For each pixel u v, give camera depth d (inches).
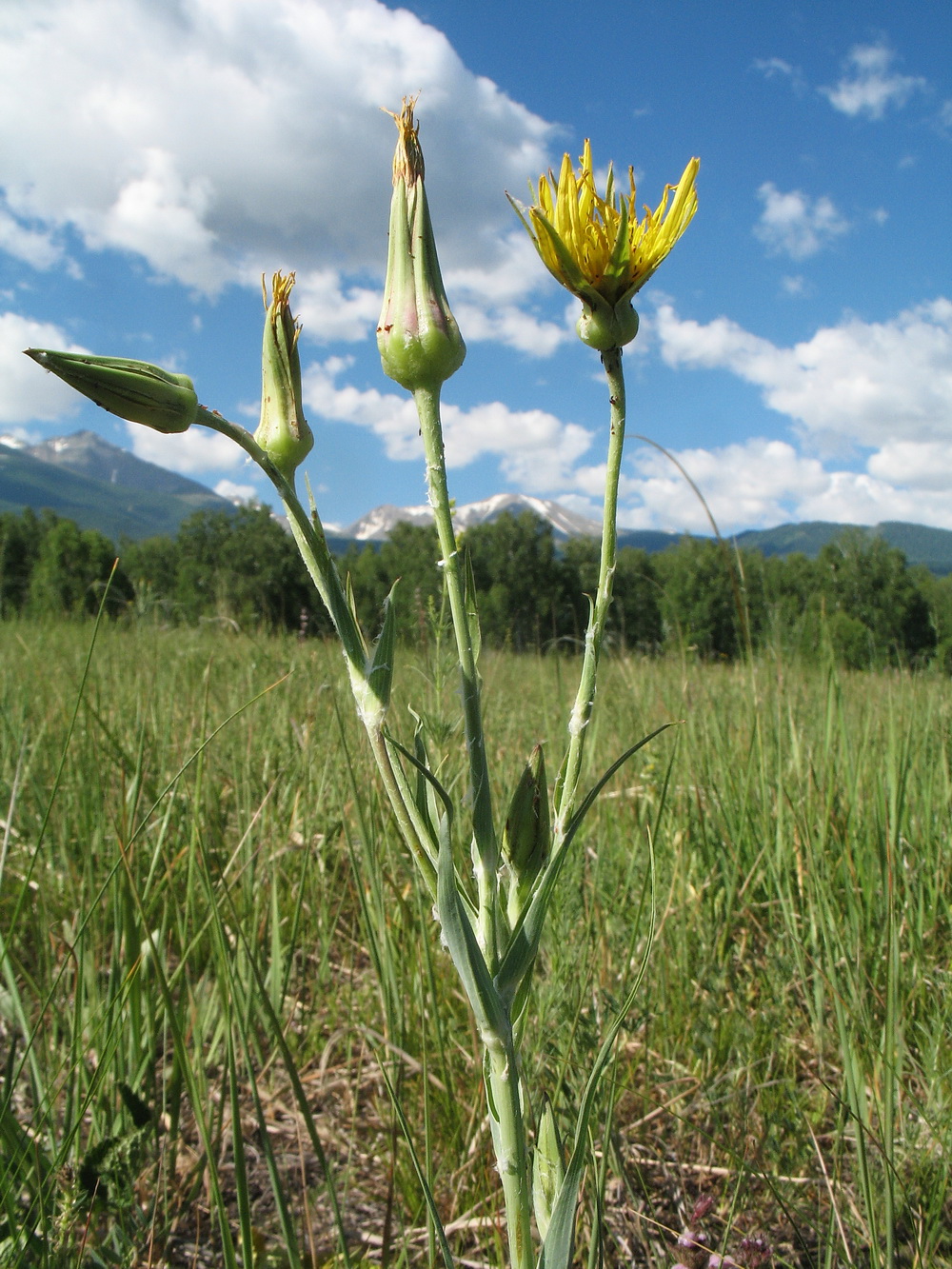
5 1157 60.9
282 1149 78.3
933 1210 61.4
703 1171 73.4
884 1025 74.4
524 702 183.6
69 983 83.4
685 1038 87.6
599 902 99.5
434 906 37.9
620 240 40.6
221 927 69.2
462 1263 65.9
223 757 132.3
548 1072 70.9
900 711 149.5
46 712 138.3
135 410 37.0
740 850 115.3
